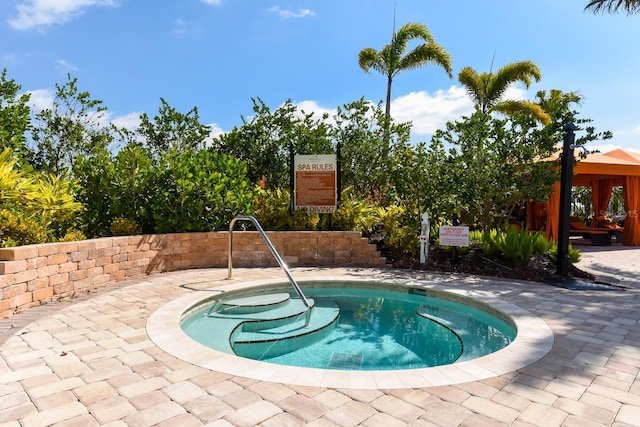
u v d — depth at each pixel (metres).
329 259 8.74
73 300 5.44
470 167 8.89
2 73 9.46
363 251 8.72
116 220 7.71
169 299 5.52
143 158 8.20
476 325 5.22
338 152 9.28
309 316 5.54
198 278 7.07
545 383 3.02
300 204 9.41
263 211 9.45
